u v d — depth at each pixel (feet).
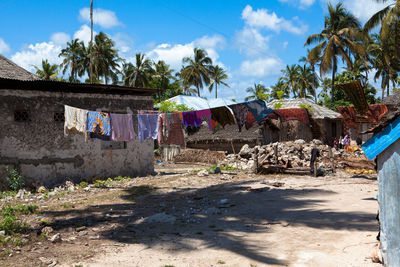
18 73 46.83
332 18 123.75
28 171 42.34
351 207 25.34
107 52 166.71
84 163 46.57
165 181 46.14
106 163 48.52
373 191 32.04
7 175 40.81
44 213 27.48
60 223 23.94
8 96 41.60
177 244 18.49
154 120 39.99
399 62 135.95
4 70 45.96
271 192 34.37
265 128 75.82
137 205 30.63
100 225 23.26
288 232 19.94
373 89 152.35
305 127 83.82
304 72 189.37
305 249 16.80
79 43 173.47
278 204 28.35
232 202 30.40
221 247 17.67
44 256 16.80
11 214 26.61
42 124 43.55
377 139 13.67
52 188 42.19
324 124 89.10
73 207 29.99
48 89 43.73
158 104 96.53
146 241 19.24
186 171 61.05
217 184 42.19
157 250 17.56
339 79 148.56
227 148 80.12
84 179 45.88
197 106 102.01
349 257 15.33
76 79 174.09
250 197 32.17
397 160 12.70
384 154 13.19
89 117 35.70
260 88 214.48
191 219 24.21
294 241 18.17
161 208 28.96
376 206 25.14
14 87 41.65
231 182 43.45
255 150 51.39
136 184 44.19
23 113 43.42
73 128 35.70
